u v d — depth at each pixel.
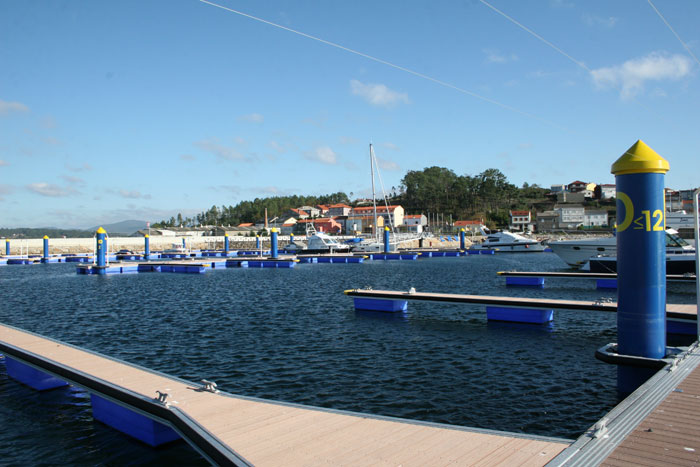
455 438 6.70
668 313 15.80
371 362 13.89
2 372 13.66
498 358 14.18
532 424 9.37
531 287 32.56
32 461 8.21
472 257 71.31
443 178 177.25
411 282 36.66
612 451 5.91
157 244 96.00
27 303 27.09
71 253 84.00
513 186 166.88
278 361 14.10
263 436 6.92
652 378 8.97
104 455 8.37
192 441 7.05
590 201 155.00
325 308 23.59
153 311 23.59
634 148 10.62
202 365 13.80
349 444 6.58
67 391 11.87
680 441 6.15
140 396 8.63
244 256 79.62
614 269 36.75
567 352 14.80
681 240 34.31
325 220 134.88
